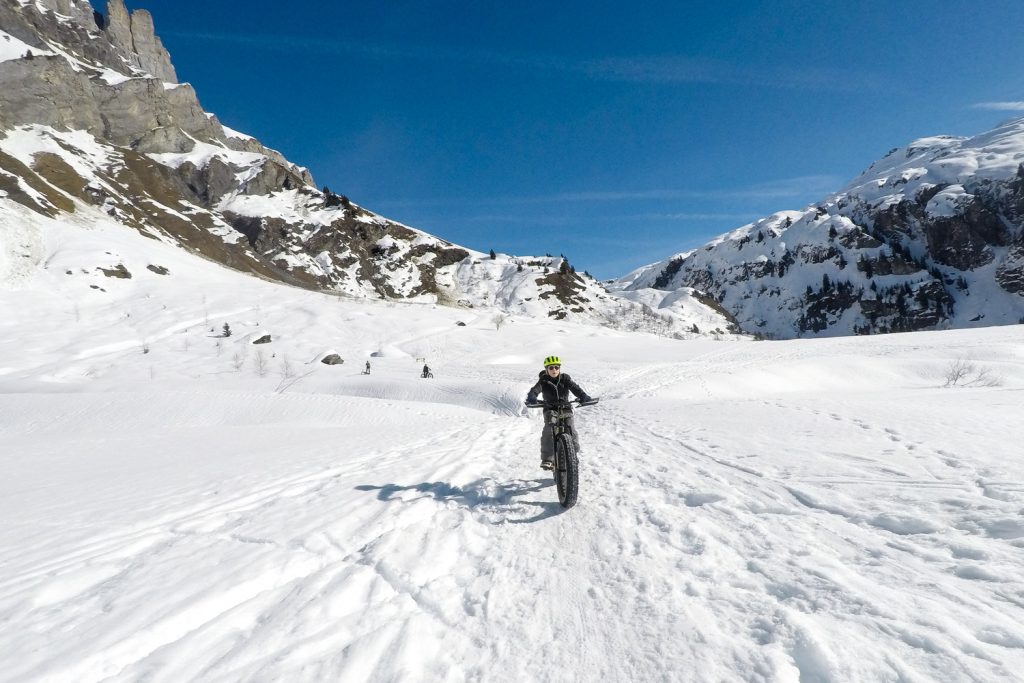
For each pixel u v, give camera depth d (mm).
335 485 6742
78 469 8992
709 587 3246
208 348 68938
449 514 5340
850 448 6781
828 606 2811
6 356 59969
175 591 3398
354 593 3471
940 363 39031
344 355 69812
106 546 4328
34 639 2756
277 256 152250
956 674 2102
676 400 18984
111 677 2457
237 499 6012
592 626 2945
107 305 84688
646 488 5844
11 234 93812
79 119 158750
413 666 2600
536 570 3801
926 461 5652
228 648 2744
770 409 11953
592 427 13055
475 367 56438
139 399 29094
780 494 5012
